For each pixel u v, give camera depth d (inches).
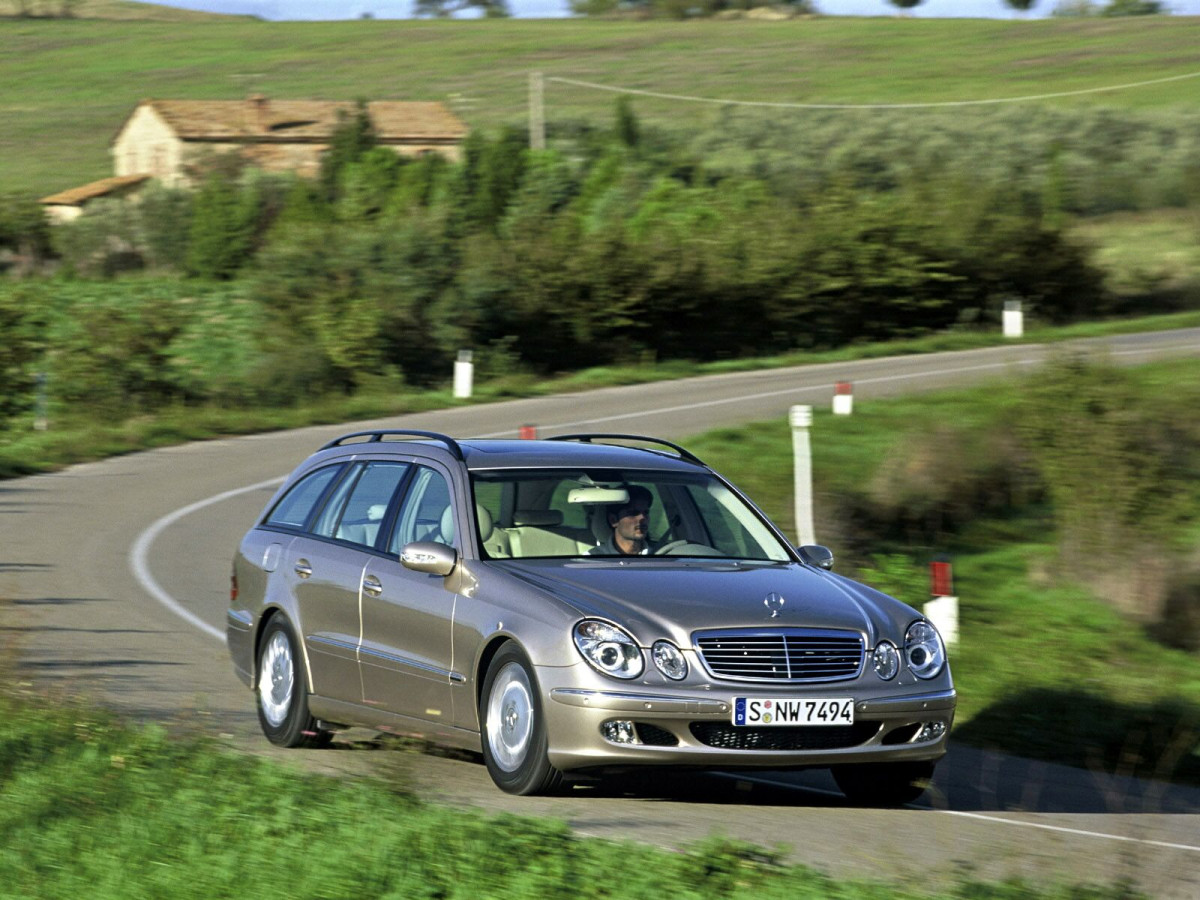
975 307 6432.1
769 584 1062.4
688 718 968.9
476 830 834.8
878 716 1002.1
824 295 6166.3
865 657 1013.2
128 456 3722.9
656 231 6058.1
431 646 1089.4
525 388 5017.2
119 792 943.7
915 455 2844.5
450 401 4749.0
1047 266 6476.4
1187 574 2228.1
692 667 979.9
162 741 1075.3
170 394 4968.0
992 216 6446.9
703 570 1083.9
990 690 1635.1
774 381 4990.2
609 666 975.0
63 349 4972.9
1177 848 994.7
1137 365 4190.5
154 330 4968.0
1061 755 1423.5
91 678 1491.1
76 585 2129.7
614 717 967.0
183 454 3750.0
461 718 1067.9
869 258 6176.2
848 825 1006.4
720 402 4490.7
